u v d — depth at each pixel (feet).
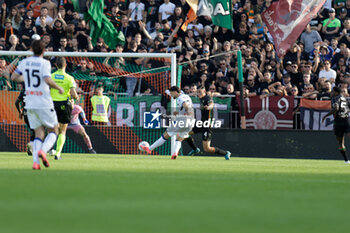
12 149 207.00
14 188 64.95
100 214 46.11
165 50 246.47
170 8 266.77
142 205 52.47
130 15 267.80
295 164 153.79
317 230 40.55
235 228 40.32
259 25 259.60
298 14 220.02
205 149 170.19
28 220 42.16
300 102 211.00
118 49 246.06
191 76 239.50
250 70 229.04
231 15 238.07
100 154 195.31
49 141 97.40
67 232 36.96
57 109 136.05
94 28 253.85
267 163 155.43
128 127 210.38
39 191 62.34
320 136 207.10
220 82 228.43
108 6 266.77
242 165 137.69
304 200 60.13
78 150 207.31
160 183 76.23
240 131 208.44
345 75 225.97
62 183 72.38
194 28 259.39
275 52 241.96
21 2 278.26
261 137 208.23
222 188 71.31
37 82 94.73
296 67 231.30
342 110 179.01
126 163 132.26
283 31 221.66
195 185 74.43
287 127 210.38
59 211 47.34
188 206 52.44
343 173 114.83
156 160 154.61
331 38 255.29
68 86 135.44
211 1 237.86
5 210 47.47
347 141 204.33
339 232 39.93
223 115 212.84
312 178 95.91
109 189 66.33
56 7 271.49
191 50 247.09
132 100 211.82
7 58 241.14
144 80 223.10
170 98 210.79
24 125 206.28
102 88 208.85
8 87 216.13
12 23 268.21
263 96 211.82
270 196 63.10
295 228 41.14
